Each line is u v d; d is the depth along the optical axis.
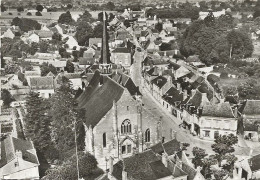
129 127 97.00
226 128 112.12
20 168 84.88
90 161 88.88
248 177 81.38
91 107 105.06
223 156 96.62
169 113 139.12
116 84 100.00
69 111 101.44
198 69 184.00
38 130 103.75
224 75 172.75
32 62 193.75
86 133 98.62
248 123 115.75
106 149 94.88
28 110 103.62
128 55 193.00
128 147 97.38
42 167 94.94
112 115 93.44
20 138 101.81
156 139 100.31
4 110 131.62
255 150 104.56
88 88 119.50
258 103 121.38
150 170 75.25
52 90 151.62
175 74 174.38
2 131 116.31
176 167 76.81
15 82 153.50
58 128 103.06
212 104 116.12
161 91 147.62
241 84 156.00
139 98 132.38
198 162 92.06
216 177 86.25
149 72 172.38
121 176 74.44
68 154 97.88
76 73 170.12
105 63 112.12
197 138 116.06
